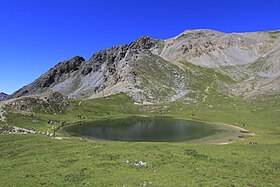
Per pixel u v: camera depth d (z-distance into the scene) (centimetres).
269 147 7681
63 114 17725
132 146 7531
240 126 14075
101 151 6856
